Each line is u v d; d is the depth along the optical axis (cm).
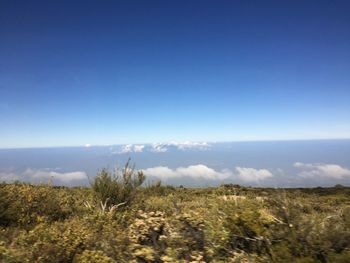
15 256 533
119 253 526
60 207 1079
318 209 1286
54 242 609
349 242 509
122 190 1164
